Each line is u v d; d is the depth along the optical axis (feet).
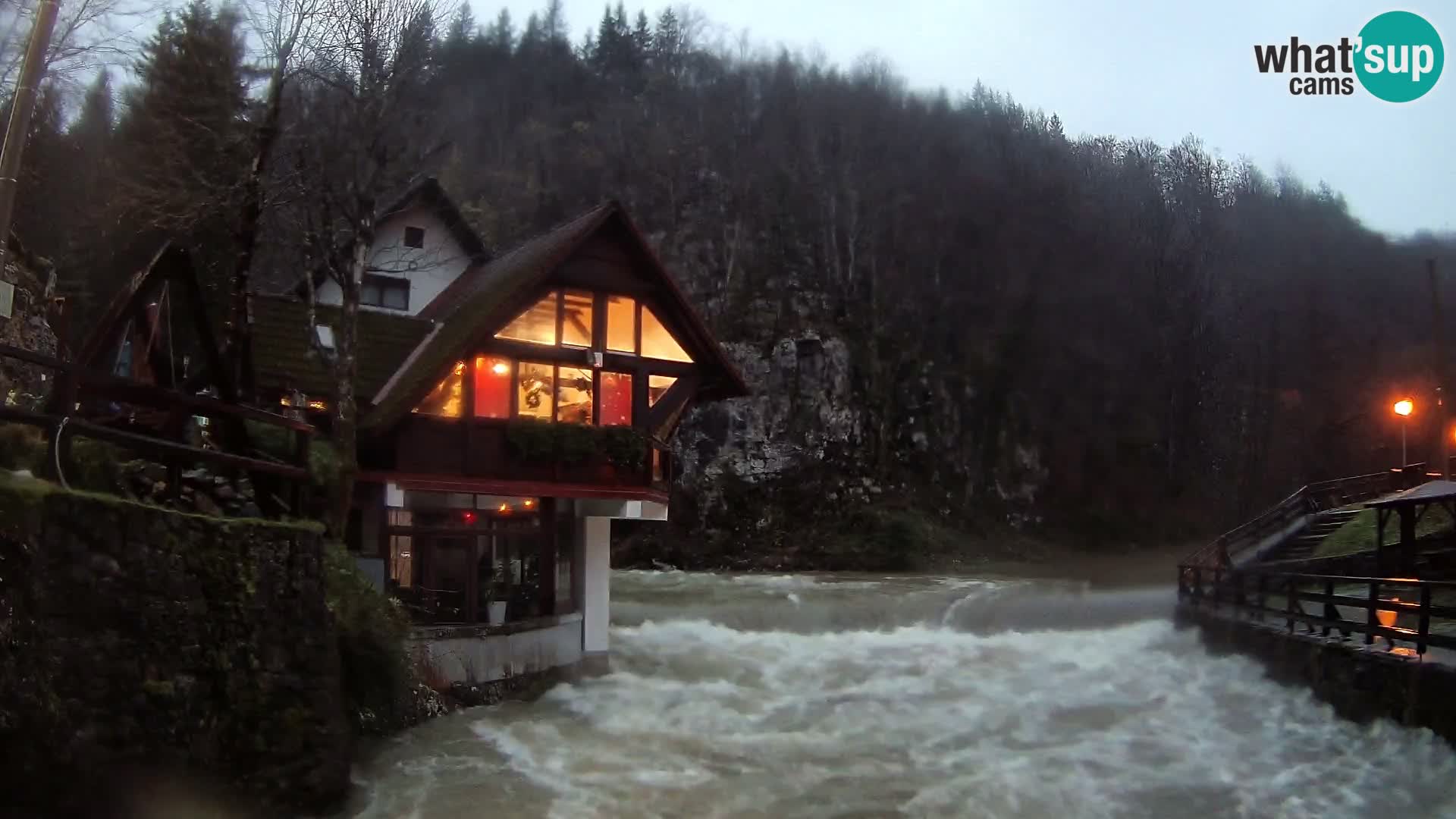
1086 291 309.01
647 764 46.21
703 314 271.90
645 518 71.77
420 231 81.30
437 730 49.62
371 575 56.65
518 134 329.93
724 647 77.30
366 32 60.34
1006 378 282.77
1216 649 69.62
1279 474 295.69
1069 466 276.21
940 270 303.27
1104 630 87.61
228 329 56.44
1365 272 348.18
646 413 70.13
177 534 31.40
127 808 28.19
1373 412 294.46
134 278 45.24
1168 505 278.67
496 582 65.10
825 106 331.77
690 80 355.36
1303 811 38.73
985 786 42.78
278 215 69.67
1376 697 46.34
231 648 32.81
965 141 349.41
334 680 37.55
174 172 65.31
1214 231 352.90
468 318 66.39
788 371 255.29
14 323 63.98
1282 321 327.47
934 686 63.82
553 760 46.16
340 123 61.21
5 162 33.63
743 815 39.06
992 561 229.66
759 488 239.71
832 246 288.71
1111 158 380.78
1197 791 41.63
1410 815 37.42
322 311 71.26
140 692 29.07
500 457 63.46
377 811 37.88
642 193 303.89
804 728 53.57
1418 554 74.90
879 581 163.02
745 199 296.10
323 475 55.67
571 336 67.67
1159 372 301.63
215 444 54.49
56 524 27.07
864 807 40.14
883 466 254.27
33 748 25.71
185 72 64.95
